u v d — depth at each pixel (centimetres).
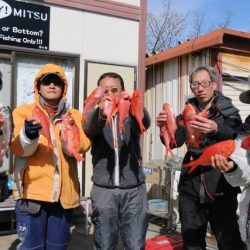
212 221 354
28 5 617
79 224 622
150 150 849
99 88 301
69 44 655
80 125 326
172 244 441
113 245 323
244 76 720
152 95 859
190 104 332
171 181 616
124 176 319
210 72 353
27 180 310
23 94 628
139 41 716
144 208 329
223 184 339
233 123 339
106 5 682
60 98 327
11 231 568
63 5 646
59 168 312
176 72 784
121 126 296
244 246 346
